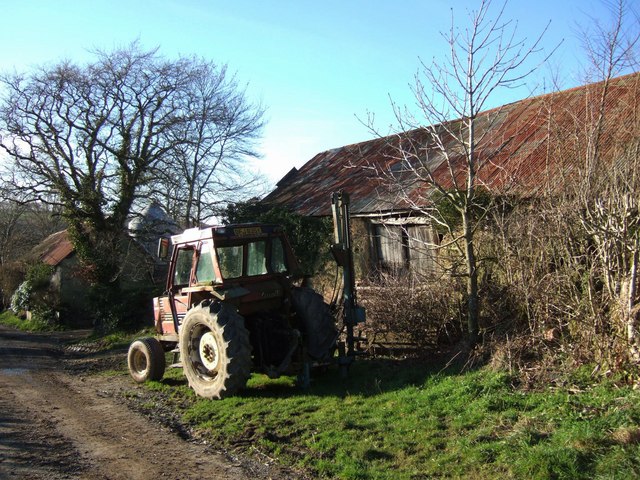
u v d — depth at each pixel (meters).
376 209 12.45
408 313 8.32
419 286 8.48
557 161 7.04
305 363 7.75
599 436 4.47
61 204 21.11
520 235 7.20
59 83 19.73
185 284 9.16
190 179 20.34
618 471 3.97
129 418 7.22
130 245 21.61
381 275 9.40
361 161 17.05
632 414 4.69
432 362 7.77
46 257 30.39
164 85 20.44
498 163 10.61
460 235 8.12
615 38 6.78
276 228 8.82
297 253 14.88
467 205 7.48
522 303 7.21
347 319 8.22
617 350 5.57
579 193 6.14
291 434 6.02
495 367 6.62
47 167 20.61
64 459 5.64
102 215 21.38
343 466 4.99
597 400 5.19
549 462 4.28
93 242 21.67
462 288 8.13
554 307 6.48
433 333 8.27
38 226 45.75
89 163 21.22
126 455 5.72
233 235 8.23
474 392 6.15
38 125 20.05
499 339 7.10
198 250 8.46
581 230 6.41
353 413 6.41
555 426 4.93
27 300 27.45
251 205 17.61
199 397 8.01
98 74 19.94
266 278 8.45
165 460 5.53
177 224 20.72
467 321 8.01
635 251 5.46
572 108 9.38
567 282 6.50
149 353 9.36
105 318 19.98
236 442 5.93
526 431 4.90
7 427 6.95
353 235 13.37
